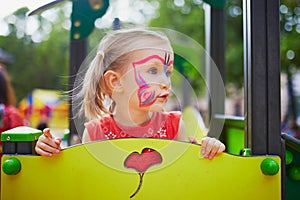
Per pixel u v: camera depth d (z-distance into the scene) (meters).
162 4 6.63
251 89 1.08
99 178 1.06
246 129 1.13
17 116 2.44
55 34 7.51
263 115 1.08
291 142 1.31
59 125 4.38
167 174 1.06
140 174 1.06
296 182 1.48
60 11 7.28
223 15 2.47
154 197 1.06
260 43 1.08
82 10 2.08
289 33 4.89
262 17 1.09
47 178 1.06
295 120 4.70
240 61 5.63
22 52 7.33
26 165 1.07
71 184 1.06
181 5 6.55
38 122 4.54
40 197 1.06
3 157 1.07
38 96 4.70
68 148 1.07
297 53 4.87
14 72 7.16
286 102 4.79
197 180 1.06
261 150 1.08
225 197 1.06
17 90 7.14
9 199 1.07
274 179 1.07
